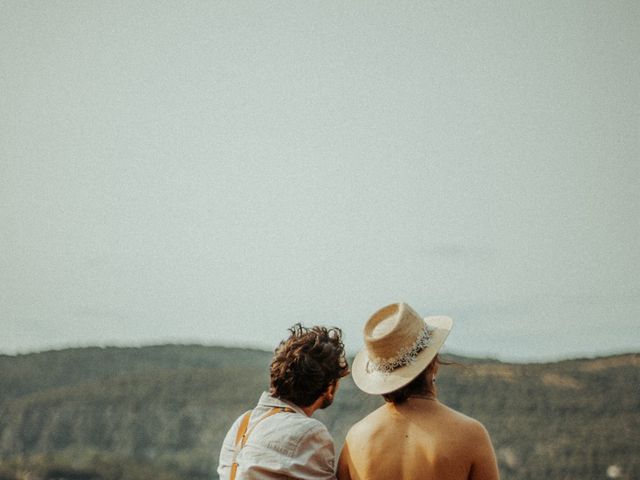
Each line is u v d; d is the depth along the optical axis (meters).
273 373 4.06
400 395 3.73
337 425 69.69
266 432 3.88
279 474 3.79
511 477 64.44
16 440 104.00
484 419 70.06
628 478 58.94
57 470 86.25
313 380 3.98
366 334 3.86
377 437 3.71
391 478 3.61
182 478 87.62
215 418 102.75
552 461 62.91
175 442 100.62
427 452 3.56
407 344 3.73
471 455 3.55
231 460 4.04
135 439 100.44
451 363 3.88
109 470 87.06
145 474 87.25
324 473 3.87
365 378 3.86
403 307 3.81
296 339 4.08
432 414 3.67
